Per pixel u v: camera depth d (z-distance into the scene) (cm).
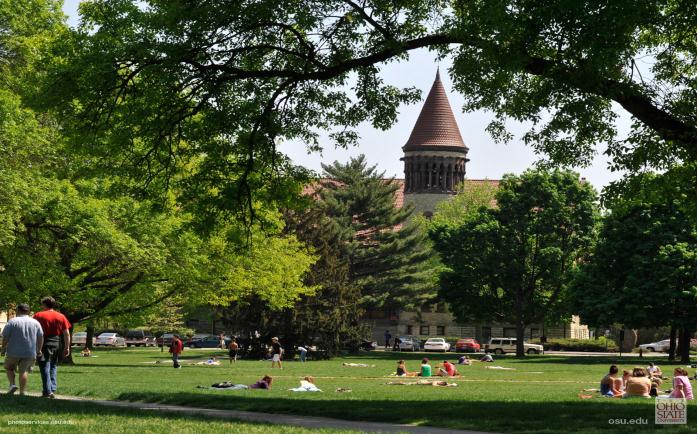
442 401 2672
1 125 3903
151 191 3038
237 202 2909
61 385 3206
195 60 2677
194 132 2856
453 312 9262
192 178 2970
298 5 2608
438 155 14088
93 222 4159
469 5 2347
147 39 2606
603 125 2723
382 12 2667
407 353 9069
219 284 5522
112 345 10662
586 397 3103
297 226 7400
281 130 2869
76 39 2734
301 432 1755
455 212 12119
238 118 2833
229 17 2552
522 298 8825
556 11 2173
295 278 6162
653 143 2711
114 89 2712
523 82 2703
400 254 10388
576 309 7531
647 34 2758
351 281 9112
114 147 2789
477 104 2742
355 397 2964
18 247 4225
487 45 2269
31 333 2292
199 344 10650
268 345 7094
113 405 2330
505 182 8900
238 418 2084
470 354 9138
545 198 8662
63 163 4491
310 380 3462
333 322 7100
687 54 2856
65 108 2772
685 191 2847
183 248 4688
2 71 4519
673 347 7488
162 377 4172
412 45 2566
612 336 11688
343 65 2688
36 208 3912
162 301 5812
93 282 4953
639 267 7119
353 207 10506
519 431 1964
